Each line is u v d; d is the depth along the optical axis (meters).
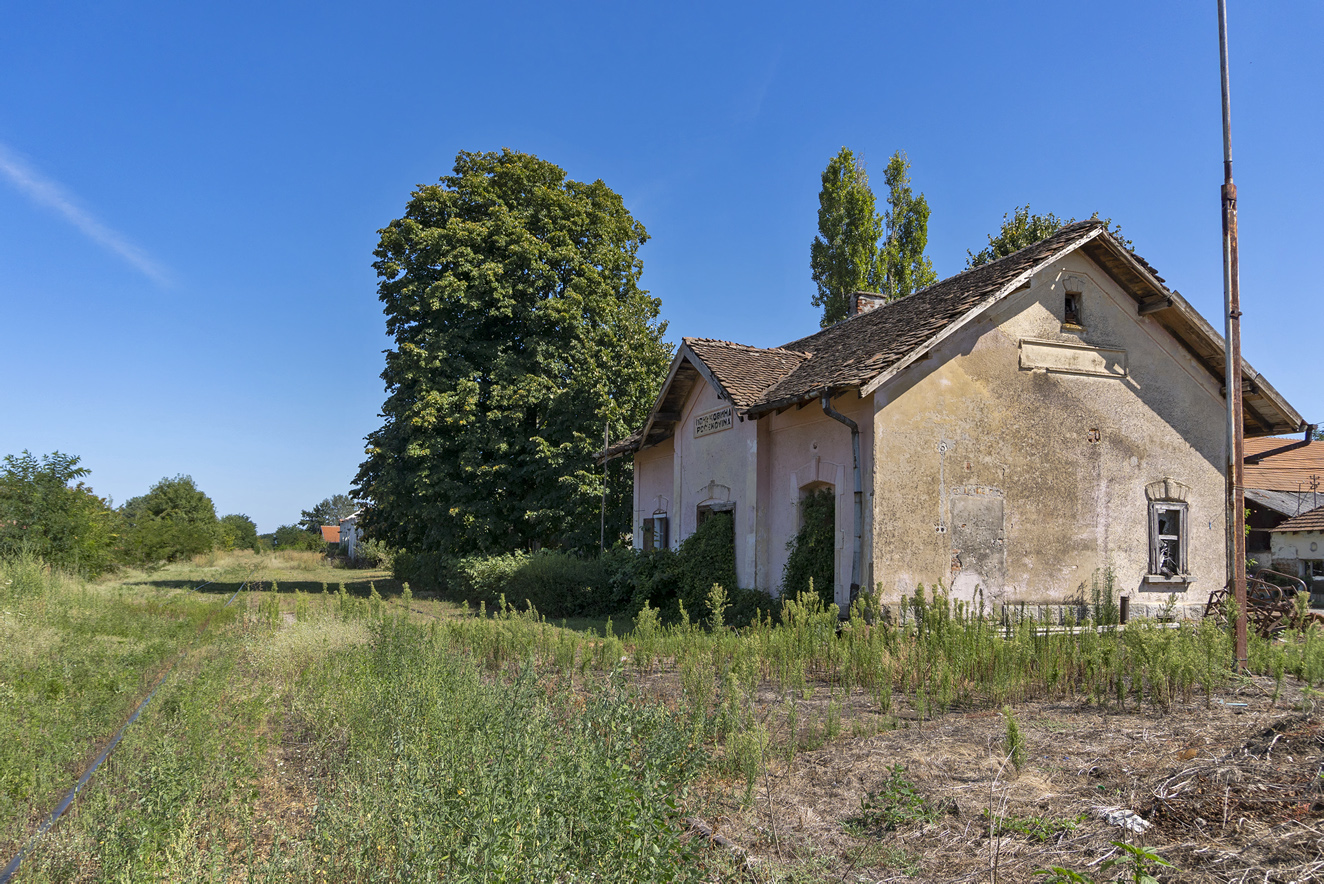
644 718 5.70
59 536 22.58
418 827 3.99
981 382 13.67
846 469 13.51
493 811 3.86
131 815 4.37
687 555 17.47
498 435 24.89
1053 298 14.41
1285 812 4.11
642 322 29.23
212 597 21.38
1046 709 7.05
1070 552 14.07
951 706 7.34
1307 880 3.46
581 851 3.80
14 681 8.05
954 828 4.36
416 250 25.98
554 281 26.42
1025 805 4.58
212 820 4.60
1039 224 31.20
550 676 8.83
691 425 19.00
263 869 3.86
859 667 8.67
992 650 8.54
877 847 4.21
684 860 3.84
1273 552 26.12
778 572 15.49
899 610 12.60
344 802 4.55
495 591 20.73
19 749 5.79
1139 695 6.89
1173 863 3.72
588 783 4.29
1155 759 5.18
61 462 23.30
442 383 24.84
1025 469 13.87
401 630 10.05
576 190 28.84
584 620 18.17
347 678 7.84
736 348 17.94
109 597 17.16
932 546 13.00
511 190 27.42
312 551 74.19
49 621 12.48
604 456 22.72
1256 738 5.38
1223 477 15.59
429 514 24.64
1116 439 14.70
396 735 5.65
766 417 16.14
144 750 5.68
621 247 29.70
